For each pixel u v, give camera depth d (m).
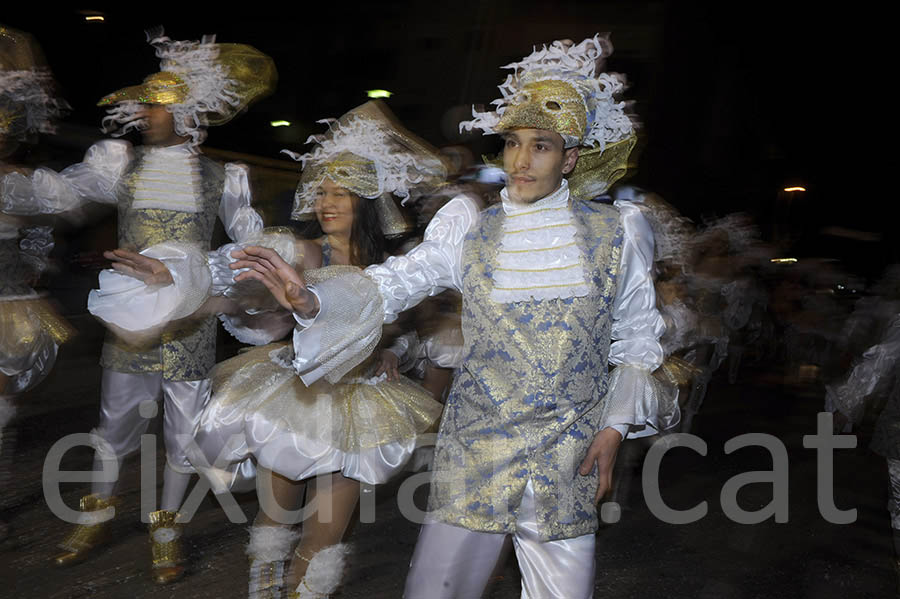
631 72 23.17
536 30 16.84
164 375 3.62
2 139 3.70
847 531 5.07
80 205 3.75
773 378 11.88
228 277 2.89
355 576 3.74
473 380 2.27
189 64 3.59
